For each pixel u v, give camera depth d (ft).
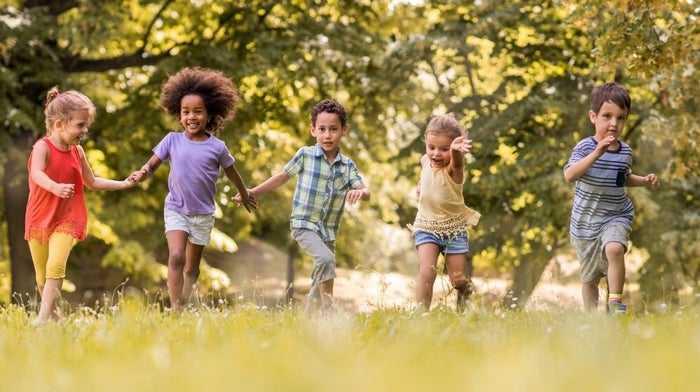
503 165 63.98
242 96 62.54
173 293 24.62
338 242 85.35
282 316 18.62
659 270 60.85
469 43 66.13
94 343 12.21
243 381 7.42
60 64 59.00
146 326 15.42
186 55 59.82
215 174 25.57
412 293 24.00
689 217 59.57
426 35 64.28
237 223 79.87
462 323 15.88
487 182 61.98
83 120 23.03
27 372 9.16
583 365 8.56
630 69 34.94
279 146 68.64
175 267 24.50
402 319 16.10
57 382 8.00
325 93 64.90
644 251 65.51
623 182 24.07
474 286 23.45
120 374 8.47
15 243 60.90
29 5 59.77
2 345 12.63
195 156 25.30
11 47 55.16
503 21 63.05
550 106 61.67
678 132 42.80
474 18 65.92
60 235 22.75
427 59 67.05
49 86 59.11
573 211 24.61
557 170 61.36
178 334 14.10
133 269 69.00
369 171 76.33
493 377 7.32
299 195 25.64
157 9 64.59
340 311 17.56
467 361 9.71
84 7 55.47
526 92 67.72
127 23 58.75
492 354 10.57
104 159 66.28
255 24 62.44
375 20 66.85
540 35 65.21
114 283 78.02
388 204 82.58
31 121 55.16
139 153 64.44
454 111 66.69
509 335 13.32
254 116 64.44
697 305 19.53
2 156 54.65
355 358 9.88
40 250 23.08
